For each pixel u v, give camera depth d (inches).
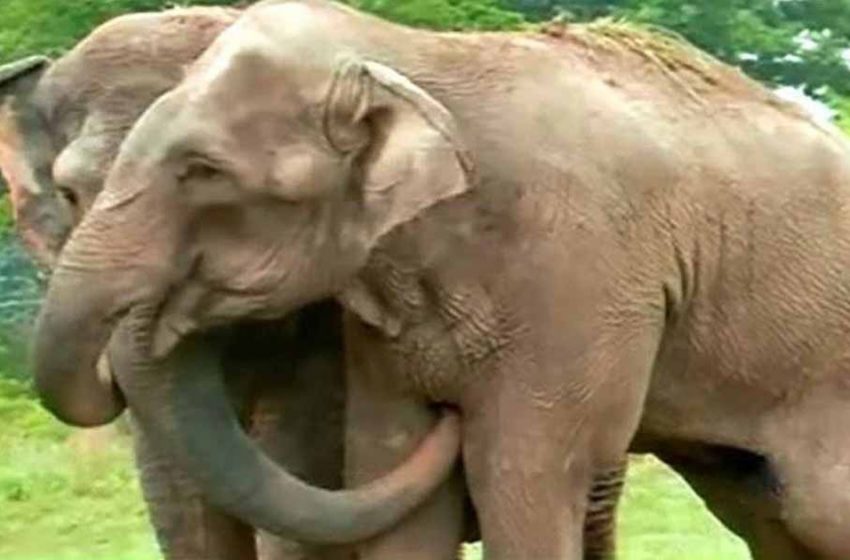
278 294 390.0
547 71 414.0
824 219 442.0
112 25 420.2
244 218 386.9
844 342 445.7
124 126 412.5
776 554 465.4
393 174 382.9
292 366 431.8
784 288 438.3
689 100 434.0
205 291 389.4
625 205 411.2
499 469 412.2
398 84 385.7
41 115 422.0
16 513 948.0
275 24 393.1
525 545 414.0
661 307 419.2
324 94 387.5
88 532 912.3
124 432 898.7
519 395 408.8
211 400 402.9
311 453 435.8
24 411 1184.2
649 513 881.5
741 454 451.5
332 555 443.2
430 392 414.3
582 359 408.5
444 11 1056.2
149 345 389.4
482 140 402.3
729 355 436.5
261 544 455.5
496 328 405.7
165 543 440.1
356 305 402.3
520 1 1282.0
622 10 1311.5
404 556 421.4
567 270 405.4
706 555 775.7
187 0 1027.9
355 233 390.9
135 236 381.4
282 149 385.4
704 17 1343.5
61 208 421.4
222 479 406.3
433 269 401.1
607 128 412.5
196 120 382.9
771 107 445.1
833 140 450.3
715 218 428.5
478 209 401.4
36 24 1186.0
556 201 404.2
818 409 446.6
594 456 416.2
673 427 440.8
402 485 414.3
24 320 1309.1
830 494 446.3
